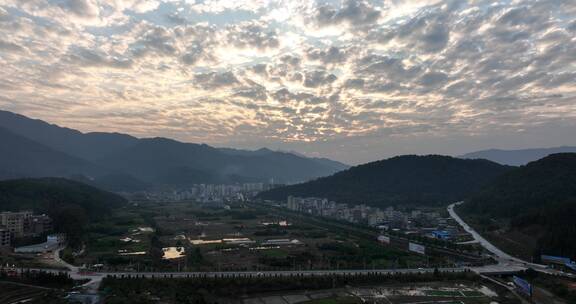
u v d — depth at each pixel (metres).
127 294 193.75
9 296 187.00
